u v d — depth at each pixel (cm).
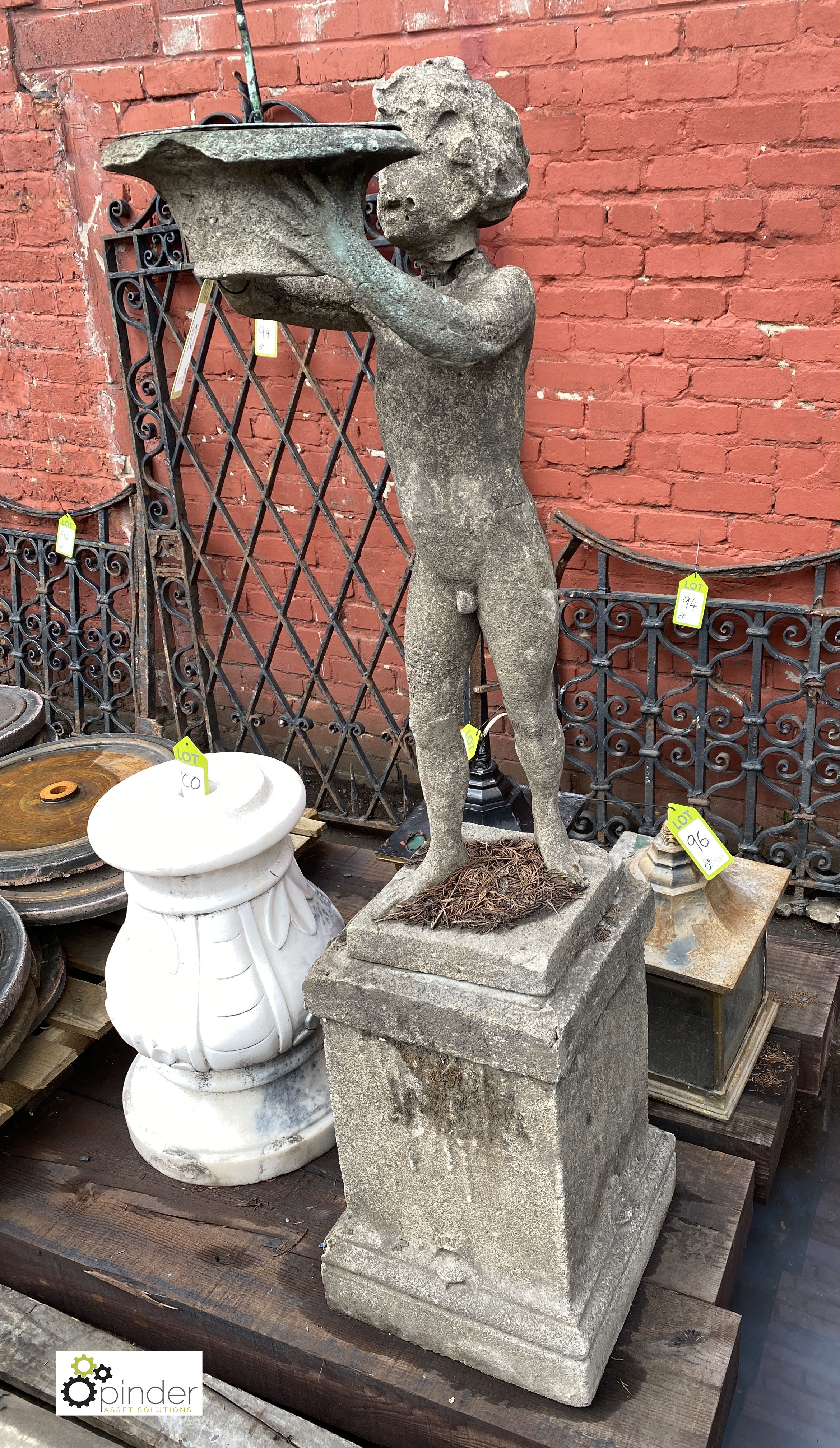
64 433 427
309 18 316
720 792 341
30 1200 221
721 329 292
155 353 382
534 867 183
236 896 209
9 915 257
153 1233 211
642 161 286
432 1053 167
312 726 407
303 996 208
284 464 379
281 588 402
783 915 324
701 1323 183
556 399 321
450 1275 179
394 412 148
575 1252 172
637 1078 197
